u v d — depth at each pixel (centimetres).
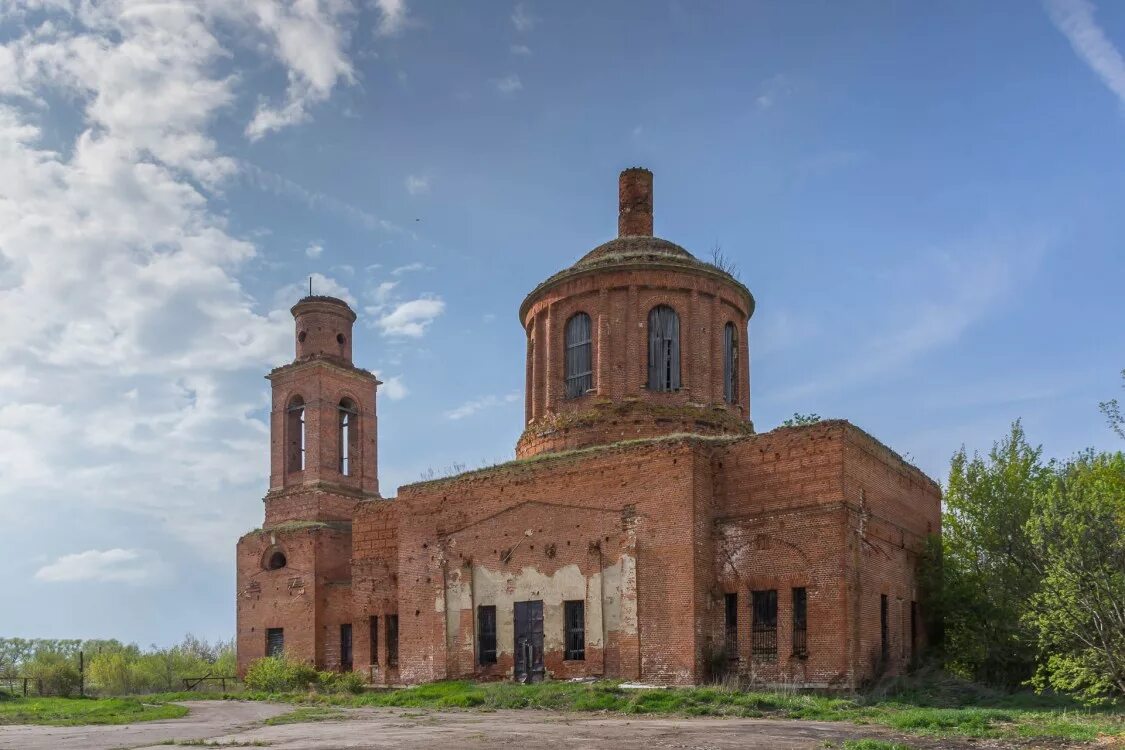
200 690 4303
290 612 4269
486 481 3338
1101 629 1950
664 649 2784
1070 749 1633
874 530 2844
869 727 2002
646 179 3925
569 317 3603
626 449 2992
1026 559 3077
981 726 1944
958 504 3416
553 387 3569
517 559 3195
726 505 2877
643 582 2866
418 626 3425
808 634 2650
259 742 1881
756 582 2770
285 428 4619
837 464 2694
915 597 3108
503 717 2381
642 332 3447
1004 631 2966
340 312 4731
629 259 3512
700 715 2320
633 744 1712
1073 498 2088
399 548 3541
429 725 2189
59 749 1814
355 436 4697
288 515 4472
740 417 3584
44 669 4481
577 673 2964
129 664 5059
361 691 3553
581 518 3058
